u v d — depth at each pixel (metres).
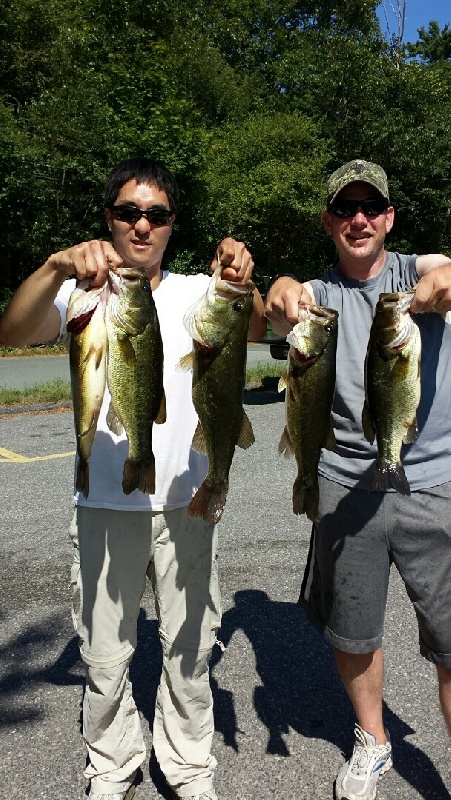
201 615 2.55
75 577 2.51
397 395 2.32
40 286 2.21
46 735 2.99
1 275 22.70
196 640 2.54
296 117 25.36
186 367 2.34
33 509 5.88
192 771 2.58
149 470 2.28
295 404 2.33
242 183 23.69
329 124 25.83
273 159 23.92
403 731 3.02
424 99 25.61
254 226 24.28
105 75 22.28
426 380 2.51
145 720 3.15
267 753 2.90
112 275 2.17
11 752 2.88
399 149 24.39
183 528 2.51
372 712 2.72
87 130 20.92
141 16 28.22
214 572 2.59
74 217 22.03
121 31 26.20
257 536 5.28
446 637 2.54
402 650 3.66
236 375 2.28
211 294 2.23
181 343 2.51
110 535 2.44
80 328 2.15
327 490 2.63
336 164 25.52
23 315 2.26
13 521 5.58
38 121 20.80
